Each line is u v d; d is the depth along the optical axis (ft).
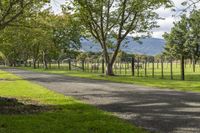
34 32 92.79
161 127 43.14
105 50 164.45
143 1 160.35
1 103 58.18
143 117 49.98
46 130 40.50
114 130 40.73
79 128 41.63
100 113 52.29
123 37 165.17
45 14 77.36
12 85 107.76
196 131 41.04
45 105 61.16
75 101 66.90
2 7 63.10
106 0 161.89
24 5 64.49
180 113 53.11
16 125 43.14
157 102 65.46
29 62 444.96
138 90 90.33
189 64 329.72
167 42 329.52
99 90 91.30
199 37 301.63
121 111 55.31
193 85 101.86
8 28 94.12
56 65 398.42
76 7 158.30
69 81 128.16
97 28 165.27
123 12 163.63
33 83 117.39
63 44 278.46
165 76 158.51
